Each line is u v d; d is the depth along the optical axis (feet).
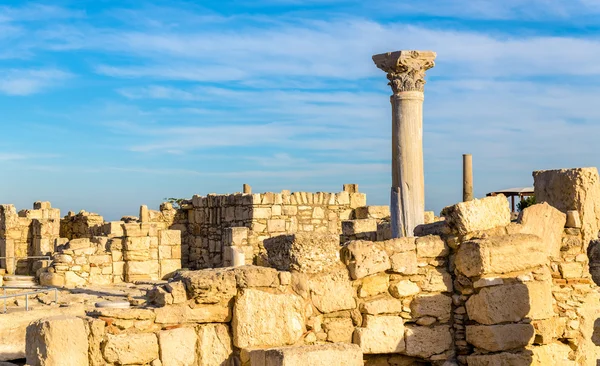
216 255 119.03
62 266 90.33
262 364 35.50
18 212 137.18
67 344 35.55
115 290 82.89
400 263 41.14
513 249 41.16
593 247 35.68
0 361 46.29
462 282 41.55
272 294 38.70
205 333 37.96
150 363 36.83
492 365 40.27
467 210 41.70
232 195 115.55
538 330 41.39
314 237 40.14
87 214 135.33
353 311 40.42
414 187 62.08
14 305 67.21
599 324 33.40
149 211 124.57
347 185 120.67
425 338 41.14
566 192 44.86
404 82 62.39
